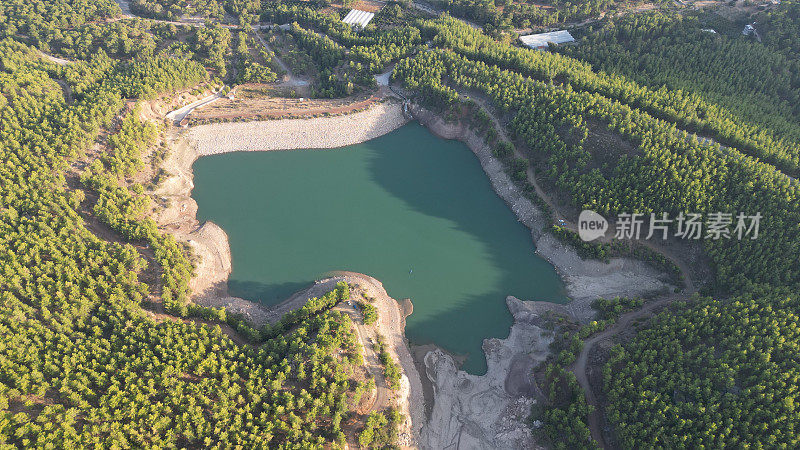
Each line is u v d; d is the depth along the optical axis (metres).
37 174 130.25
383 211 152.00
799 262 113.00
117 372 93.19
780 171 135.50
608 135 146.12
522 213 149.12
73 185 135.12
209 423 87.69
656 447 87.31
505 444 100.31
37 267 108.69
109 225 128.12
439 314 125.62
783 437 82.88
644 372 97.75
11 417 82.31
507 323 124.31
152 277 119.25
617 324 115.19
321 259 137.00
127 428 84.38
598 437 95.50
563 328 116.94
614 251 133.25
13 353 92.00
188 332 104.12
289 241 141.38
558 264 136.62
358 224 147.50
